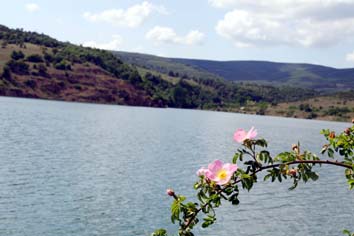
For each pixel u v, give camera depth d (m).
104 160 54.41
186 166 53.81
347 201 40.88
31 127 90.12
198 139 93.31
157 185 41.19
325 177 53.81
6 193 33.41
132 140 81.94
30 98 196.50
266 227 30.47
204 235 27.81
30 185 36.81
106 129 102.56
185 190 39.41
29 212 29.09
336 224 32.75
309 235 29.31
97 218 29.11
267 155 4.97
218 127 139.12
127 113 174.12
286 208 36.47
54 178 40.62
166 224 28.88
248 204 36.81
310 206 37.91
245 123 177.75
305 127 180.88
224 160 59.97
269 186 45.12
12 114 116.19
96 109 179.38
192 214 4.91
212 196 4.74
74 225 27.23
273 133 130.75
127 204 33.31
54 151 58.66
